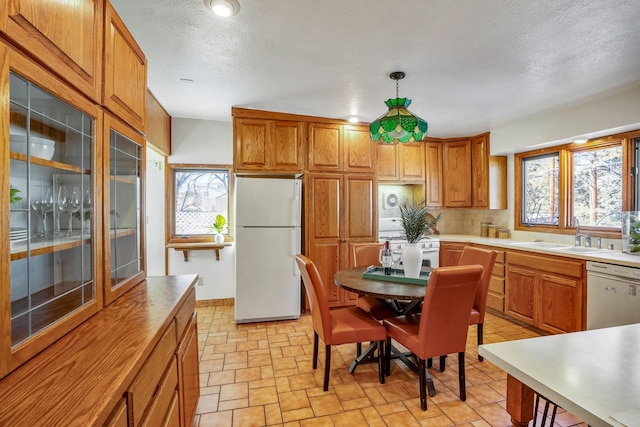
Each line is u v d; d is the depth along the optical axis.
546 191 3.87
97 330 1.08
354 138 3.85
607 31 1.84
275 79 2.60
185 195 4.00
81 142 1.18
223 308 3.94
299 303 3.55
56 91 0.95
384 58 2.21
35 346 0.89
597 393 0.73
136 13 1.71
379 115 3.59
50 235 1.09
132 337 1.03
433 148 4.58
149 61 2.28
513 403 0.97
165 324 1.18
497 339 3.05
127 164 1.60
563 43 1.99
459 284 1.91
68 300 1.10
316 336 2.45
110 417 0.75
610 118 2.88
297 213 3.52
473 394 2.14
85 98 1.13
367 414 1.93
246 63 2.31
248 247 3.40
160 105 3.31
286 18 1.75
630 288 2.42
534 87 2.70
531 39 1.94
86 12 1.13
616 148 3.14
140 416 0.93
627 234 2.81
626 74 2.43
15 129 0.86
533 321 3.23
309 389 2.19
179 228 4.00
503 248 3.60
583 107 3.11
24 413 0.66
